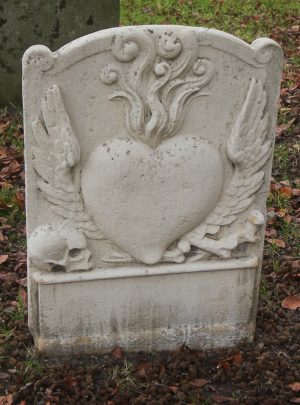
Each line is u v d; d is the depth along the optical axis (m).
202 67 1.87
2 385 2.04
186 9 5.21
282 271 2.47
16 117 3.30
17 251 2.54
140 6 5.19
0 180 2.88
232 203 2.02
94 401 1.98
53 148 1.88
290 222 2.72
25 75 1.81
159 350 2.13
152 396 2.01
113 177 1.92
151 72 1.86
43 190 1.92
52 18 3.21
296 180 2.96
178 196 1.96
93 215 1.96
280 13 5.20
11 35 3.20
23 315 2.24
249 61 1.89
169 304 2.08
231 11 5.21
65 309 2.04
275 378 2.07
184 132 1.93
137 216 1.96
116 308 2.06
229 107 1.93
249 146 1.96
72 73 1.83
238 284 2.09
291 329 2.24
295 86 3.74
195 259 2.04
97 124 1.89
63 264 1.98
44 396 1.99
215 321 2.13
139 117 1.88
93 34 1.82
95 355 2.10
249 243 2.06
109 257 2.01
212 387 2.05
